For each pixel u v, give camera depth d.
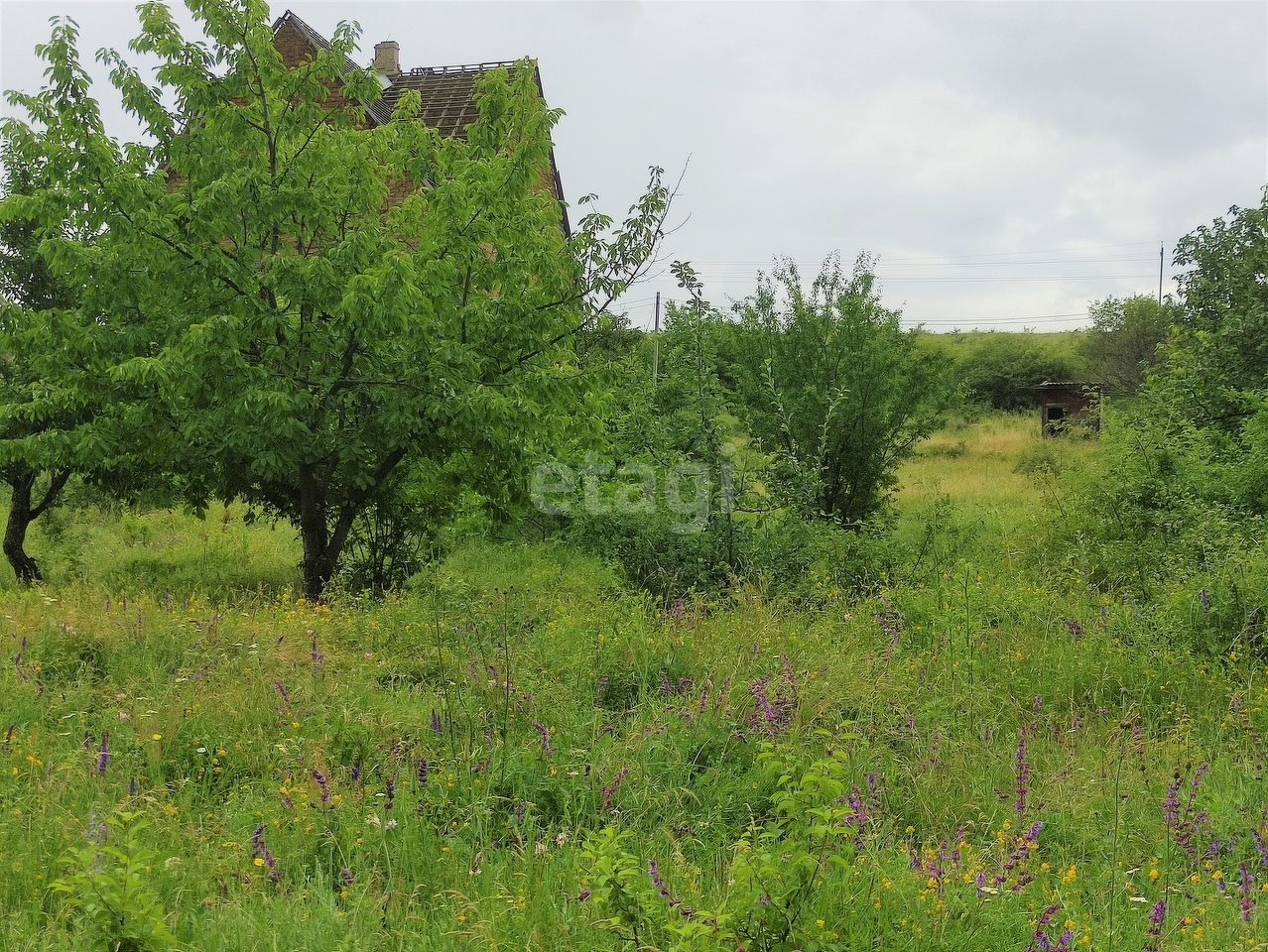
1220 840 4.48
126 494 12.86
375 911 3.51
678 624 7.68
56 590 9.48
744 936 3.08
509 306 10.73
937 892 3.63
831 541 10.61
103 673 6.37
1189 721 6.12
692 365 11.80
